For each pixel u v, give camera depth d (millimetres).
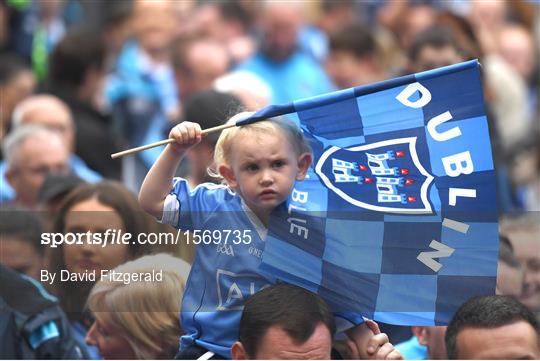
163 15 20453
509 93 18531
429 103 9031
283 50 19875
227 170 9234
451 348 8891
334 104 9055
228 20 22219
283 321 8711
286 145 9070
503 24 23812
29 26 22094
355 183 9211
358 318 9375
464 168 9070
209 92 12555
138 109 19109
